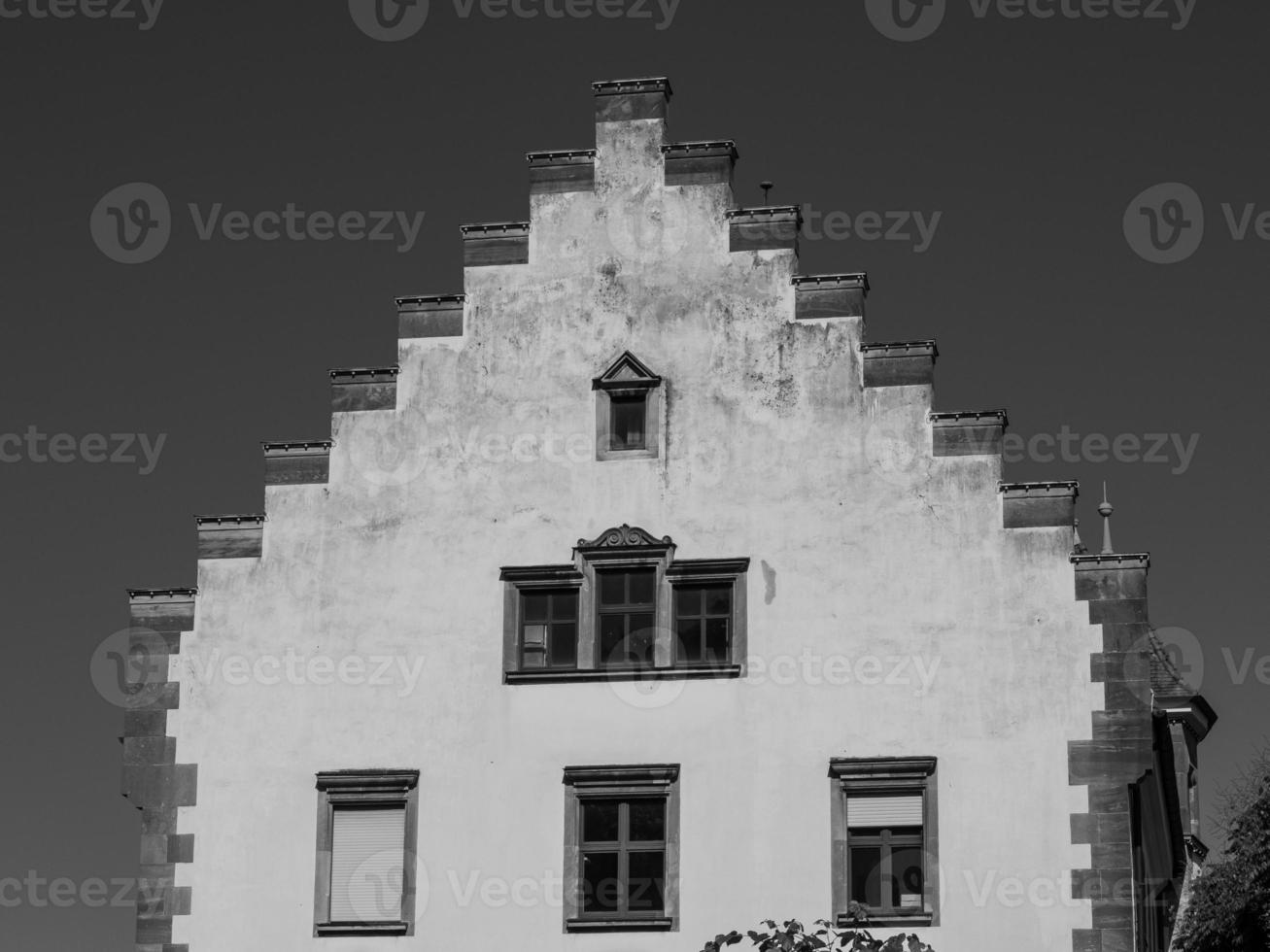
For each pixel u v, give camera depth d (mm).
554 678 33375
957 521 33000
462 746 33375
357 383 34969
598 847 32750
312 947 32906
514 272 34969
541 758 33156
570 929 32438
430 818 33188
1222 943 32719
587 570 33688
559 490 34062
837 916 31844
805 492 33469
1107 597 32344
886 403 33594
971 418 33344
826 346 33906
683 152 34938
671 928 32188
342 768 33562
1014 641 32438
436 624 33938
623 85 35344
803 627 33000
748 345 34094
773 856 32219
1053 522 32781
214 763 33812
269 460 34875
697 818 32531
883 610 32875
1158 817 36719
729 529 33500
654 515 33719
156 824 33656
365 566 34312
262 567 34500
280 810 33500
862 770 32250
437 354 34875
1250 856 32500
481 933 32656
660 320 34406
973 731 32219
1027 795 31859
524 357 34656
